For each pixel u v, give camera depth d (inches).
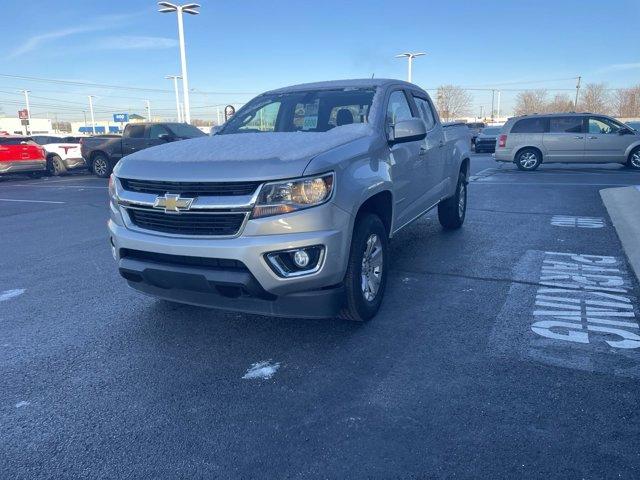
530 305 170.6
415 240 268.1
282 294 133.2
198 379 130.4
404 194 192.5
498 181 536.1
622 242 249.0
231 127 206.2
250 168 131.3
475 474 91.7
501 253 236.5
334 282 139.1
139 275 145.3
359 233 148.9
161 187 140.7
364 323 160.1
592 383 120.3
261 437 105.3
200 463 98.0
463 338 147.1
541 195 421.4
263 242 128.0
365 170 152.7
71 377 133.6
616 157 634.8
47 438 107.7
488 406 112.4
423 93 242.1
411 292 186.7
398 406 114.1
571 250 238.4
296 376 129.6
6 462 100.2
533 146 652.7
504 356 135.3
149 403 120.0
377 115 179.9
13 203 492.7
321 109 193.3
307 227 130.7
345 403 116.5
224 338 154.3
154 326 165.6
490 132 1124.5
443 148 249.0
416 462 95.6
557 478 89.8
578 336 145.8
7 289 210.1
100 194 550.3
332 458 97.8
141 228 145.8
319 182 132.6
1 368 139.7
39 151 773.3
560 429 103.4
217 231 133.8
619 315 160.2
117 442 105.6
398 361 135.1
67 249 281.4
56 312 181.2
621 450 96.5
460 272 209.2
